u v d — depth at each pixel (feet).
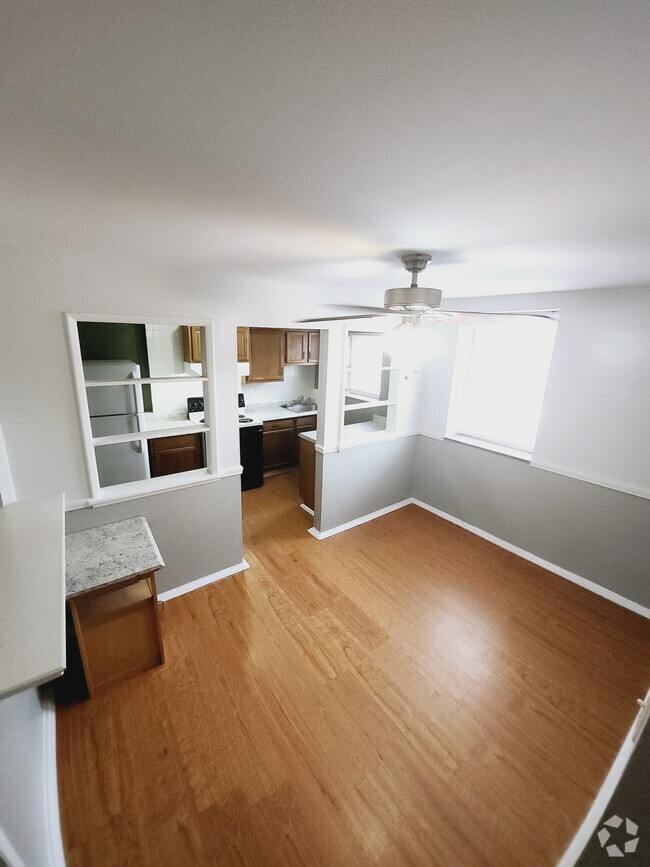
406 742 5.96
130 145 2.34
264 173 2.73
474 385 12.46
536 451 10.30
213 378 8.41
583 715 6.42
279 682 6.90
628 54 1.40
